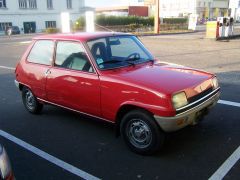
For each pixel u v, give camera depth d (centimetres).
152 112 416
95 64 491
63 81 538
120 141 509
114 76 464
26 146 506
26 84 634
